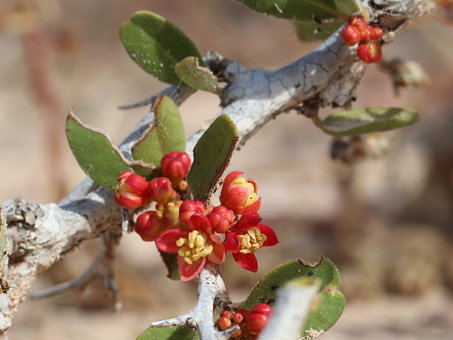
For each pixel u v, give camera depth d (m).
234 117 1.31
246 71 1.36
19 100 8.78
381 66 1.84
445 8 1.60
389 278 5.23
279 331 0.70
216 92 1.34
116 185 1.21
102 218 1.27
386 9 1.29
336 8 1.26
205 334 0.92
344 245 5.50
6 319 1.21
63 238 1.23
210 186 1.09
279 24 10.36
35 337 4.20
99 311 4.71
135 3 10.13
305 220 6.45
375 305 4.97
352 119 1.39
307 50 10.01
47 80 5.53
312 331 1.06
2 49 9.54
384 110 1.38
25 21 5.21
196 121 8.73
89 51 9.60
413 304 5.00
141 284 4.93
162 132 1.21
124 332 4.39
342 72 1.36
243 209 1.07
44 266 1.23
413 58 6.69
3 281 1.16
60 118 5.75
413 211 6.75
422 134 6.98
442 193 6.81
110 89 7.66
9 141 7.88
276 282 1.09
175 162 1.13
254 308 1.01
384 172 7.05
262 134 9.05
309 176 7.71
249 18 10.52
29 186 6.89
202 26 9.99
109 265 1.59
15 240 1.19
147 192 1.13
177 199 1.15
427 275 5.21
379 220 6.33
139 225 1.10
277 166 8.03
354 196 5.56
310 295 0.71
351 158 1.98
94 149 1.20
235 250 1.03
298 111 1.40
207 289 1.01
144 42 1.38
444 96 6.59
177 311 4.86
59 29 5.56
